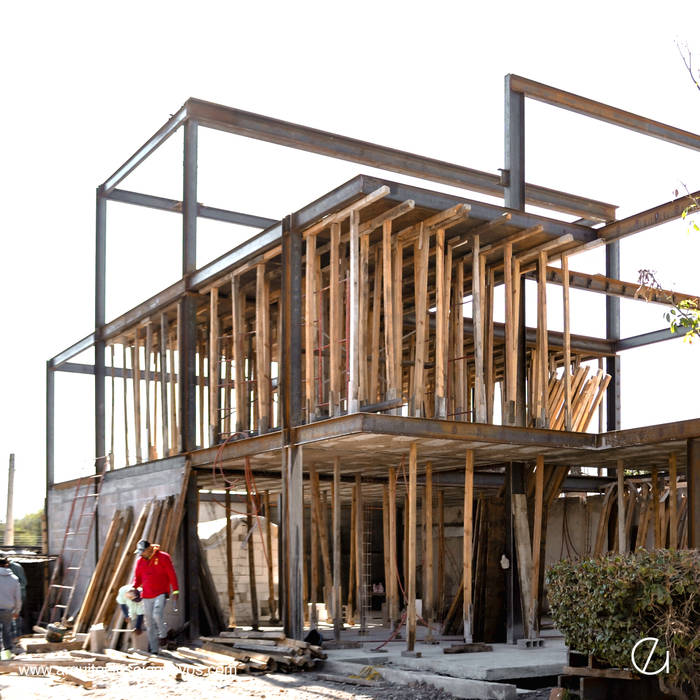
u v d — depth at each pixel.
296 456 12.38
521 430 12.38
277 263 14.52
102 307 19.89
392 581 14.91
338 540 13.55
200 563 15.05
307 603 18.48
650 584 7.05
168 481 15.38
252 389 17.45
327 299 14.20
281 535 13.23
